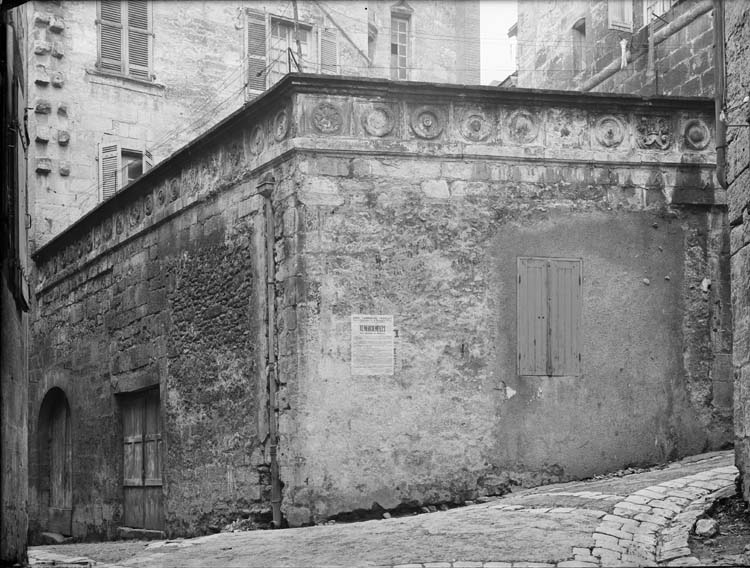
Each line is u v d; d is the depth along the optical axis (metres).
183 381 14.77
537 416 12.64
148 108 22.69
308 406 11.97
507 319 12.67
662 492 10.07
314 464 11.90
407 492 12.12
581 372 12.84
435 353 12.41
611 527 8.99
